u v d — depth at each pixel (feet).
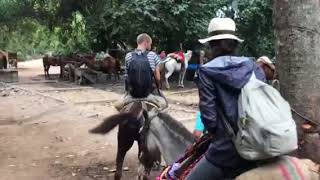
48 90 38.99
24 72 62.69
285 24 9.59
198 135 10.24
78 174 15.99
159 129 10.54
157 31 46.83
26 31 73.51
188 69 46.19
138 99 12.73
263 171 6.65
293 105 9.62
